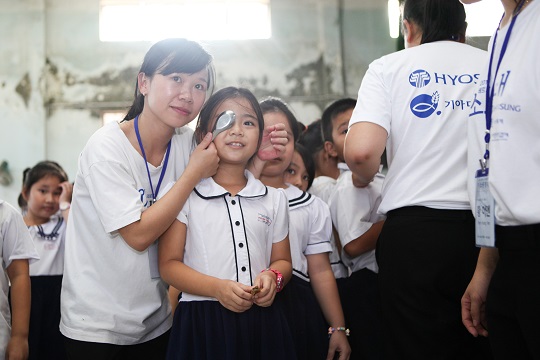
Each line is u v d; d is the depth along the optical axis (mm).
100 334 1886
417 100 1927
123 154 1910
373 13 7645
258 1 7711
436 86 1926
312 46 7660
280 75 7641
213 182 1902
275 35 7656
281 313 1836
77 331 1902
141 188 1937
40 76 7590
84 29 7652
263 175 2242
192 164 1836
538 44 1407
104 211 1822
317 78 7637
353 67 7641
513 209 1411
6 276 2299
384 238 1926
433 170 1884
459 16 2041
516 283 1432
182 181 1812
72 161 7547
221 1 7680
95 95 7602
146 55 1957
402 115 1938
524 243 1414
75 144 7562
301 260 2162
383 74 1982
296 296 2061
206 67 1967
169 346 1788
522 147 1420
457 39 2049
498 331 1518
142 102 2049
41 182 3533
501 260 1488
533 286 1400
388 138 1990
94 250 1929
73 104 7586
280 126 2166
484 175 1539
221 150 1900
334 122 2777
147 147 1981
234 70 7633
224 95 1973
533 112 1400
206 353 1744
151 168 1969
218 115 1959
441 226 1833
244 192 1894
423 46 1998
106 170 1850
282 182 2285
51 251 3439
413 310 1844
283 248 1951
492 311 1521
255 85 7633
